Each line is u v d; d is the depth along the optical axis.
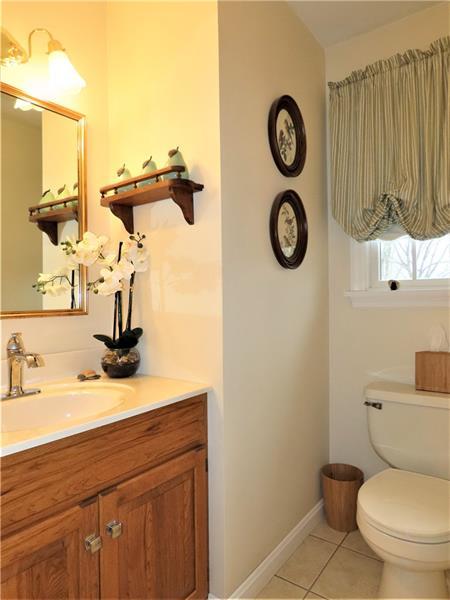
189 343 1.44
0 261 1.34
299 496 1.81
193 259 1.42
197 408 1.33
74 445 0.95
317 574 1.59
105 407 1.27
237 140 1.43
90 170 1.63
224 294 1.35
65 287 1.53
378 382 1.92
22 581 0.85
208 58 1.37
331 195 2.06
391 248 2.00
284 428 1.70
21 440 0.85
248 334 1.47
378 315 1.98
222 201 1.35
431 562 1.19
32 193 1.43
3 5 1.35
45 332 1.46
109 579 1.03
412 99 1.78
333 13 1.86
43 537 0.89
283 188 1.71
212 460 1.37
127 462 1.08
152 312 1.56
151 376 1.53
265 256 1.58
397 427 1.70
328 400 2.11
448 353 1.70
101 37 1.69
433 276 1.88
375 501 1.36
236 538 1.39
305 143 1.84
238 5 1.45
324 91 2.12
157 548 1.17
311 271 1.95
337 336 2.10
